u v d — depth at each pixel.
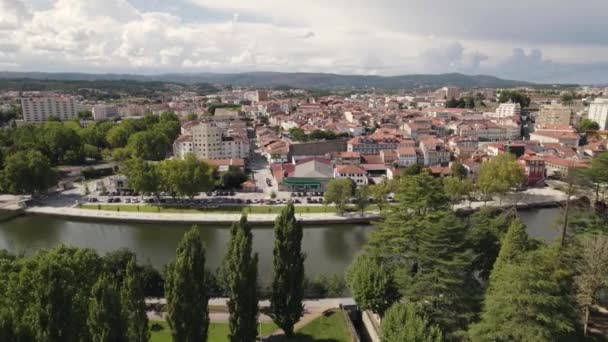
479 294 65.69
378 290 70.25
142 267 83.06
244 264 55.03
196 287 51.19
